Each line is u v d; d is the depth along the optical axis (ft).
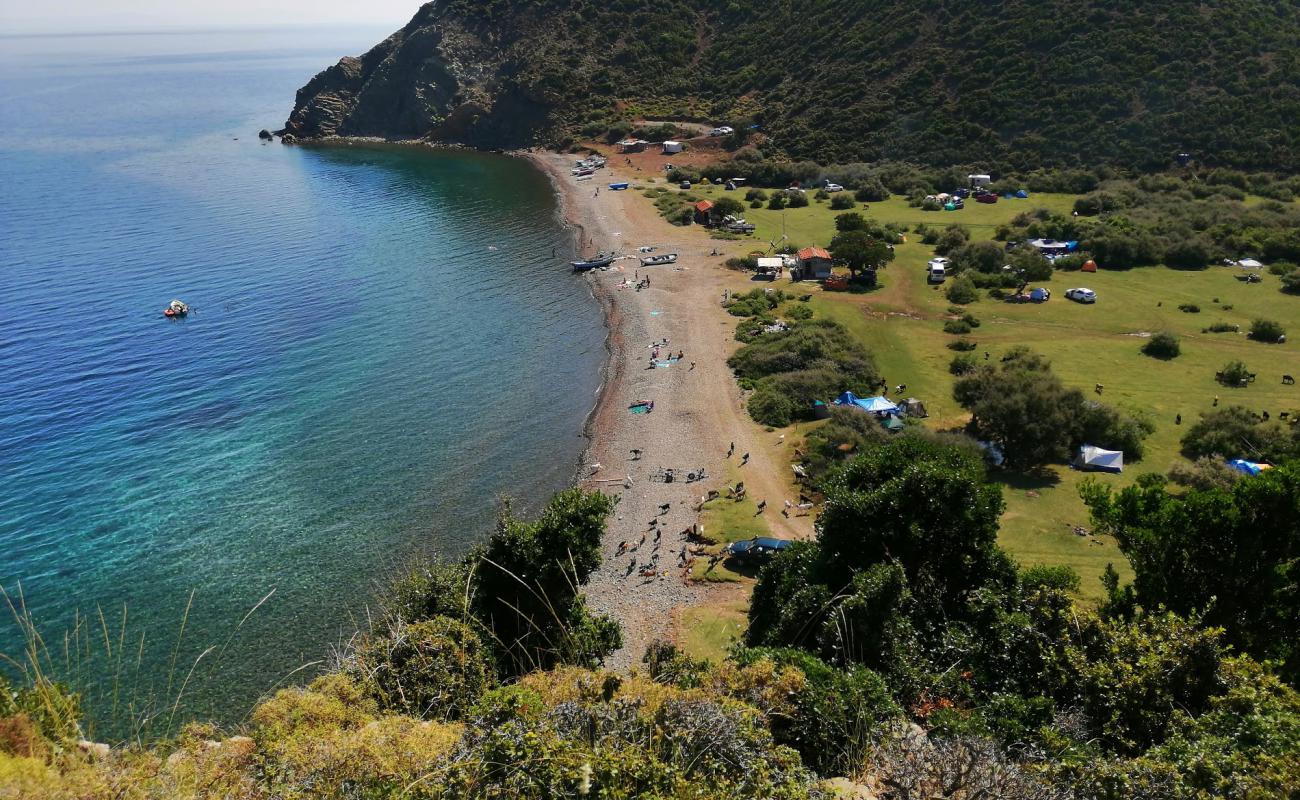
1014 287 250.57
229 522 139.95
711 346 216.95
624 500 148.05
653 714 36.65
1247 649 63.62
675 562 128.57
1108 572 74.90
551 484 154.61
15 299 241.35
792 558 81.20
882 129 404.77
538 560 69.36
